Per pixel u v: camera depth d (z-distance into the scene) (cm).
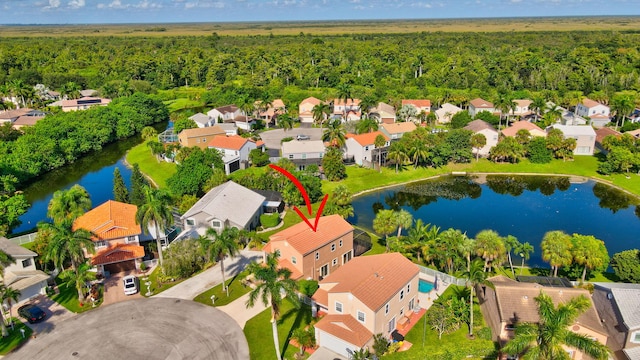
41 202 8962
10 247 5628
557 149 10662
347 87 14138
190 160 8938
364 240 6725
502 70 18662
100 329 4756
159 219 5619
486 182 9844
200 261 5991
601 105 13738
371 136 10781
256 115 14812
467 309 4797
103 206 6688
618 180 9700
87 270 5244
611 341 4316
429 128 12750
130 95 16138
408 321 4894
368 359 4169
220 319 4931
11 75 18712
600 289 4706
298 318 4956
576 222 7856
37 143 10662
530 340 3431
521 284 4672
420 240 6125
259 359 4344
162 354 4384
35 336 4650
